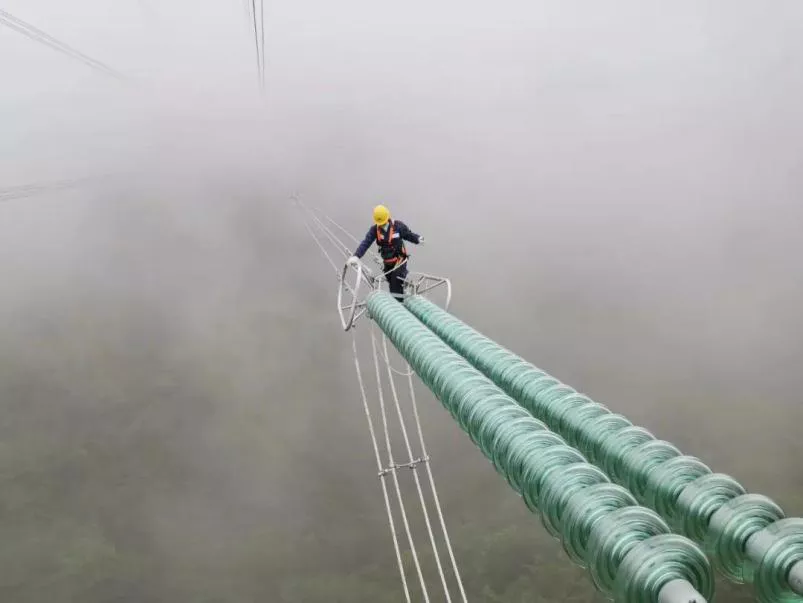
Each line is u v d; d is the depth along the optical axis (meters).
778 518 2.88
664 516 3.49
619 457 4.02
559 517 3.46
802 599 2.54
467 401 5.25
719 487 3.18
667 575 2.45
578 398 5.01
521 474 4.05
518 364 6.17
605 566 2.85
